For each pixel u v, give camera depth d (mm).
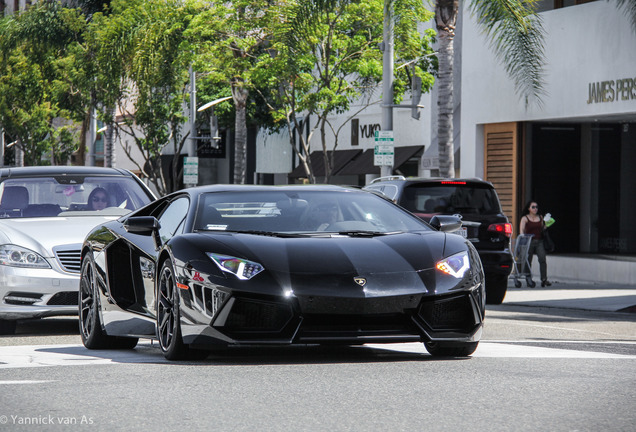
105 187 18703
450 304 11555
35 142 73562
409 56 41875
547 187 38469
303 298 11109
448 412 8453
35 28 62094
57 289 16641
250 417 8312
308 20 35250
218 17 42531
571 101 35656
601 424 7918
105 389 9805
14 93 70000
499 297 26078
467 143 40250
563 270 37125
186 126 73312
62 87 60438
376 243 11883
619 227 37375
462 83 40469
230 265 11383
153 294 12742
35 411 8688
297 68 36094
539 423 7961
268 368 11211
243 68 42625
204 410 8641
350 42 41219
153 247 12969
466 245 12188
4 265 16672
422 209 24859
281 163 63219
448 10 33719
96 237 14484
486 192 25609
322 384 9992
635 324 19953
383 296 11203
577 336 17141
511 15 32312
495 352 12883
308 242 11781
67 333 17109
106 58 53906
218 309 11258
